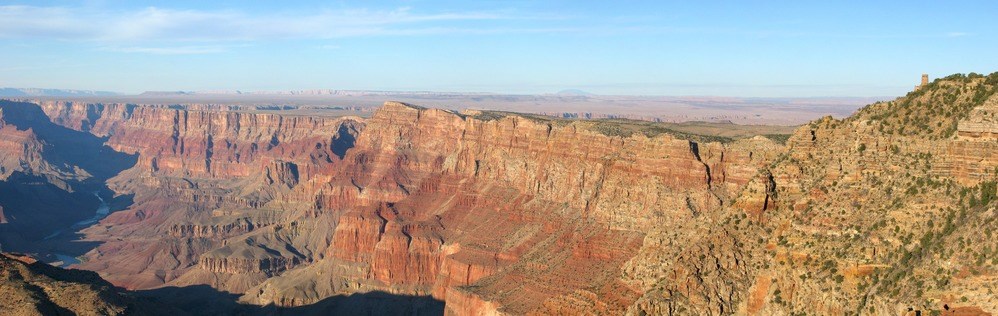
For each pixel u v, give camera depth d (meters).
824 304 110.06
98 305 189.38
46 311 179.38
